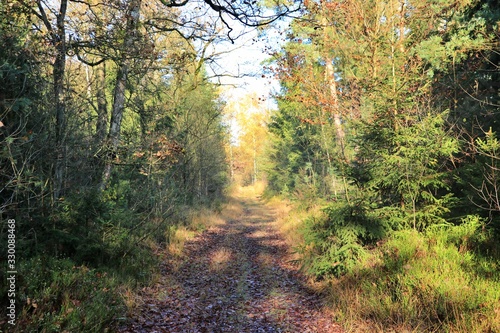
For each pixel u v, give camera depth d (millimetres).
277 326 5453
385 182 7625
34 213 6254
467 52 9414
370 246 7645
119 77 9906
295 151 26922
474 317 4328
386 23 8953
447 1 8695
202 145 19672
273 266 9406
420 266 5918
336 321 5418
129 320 5258
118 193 9555
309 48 13672
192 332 5191
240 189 50562
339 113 10898
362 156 8336
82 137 8211
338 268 6918
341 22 9445
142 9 10164
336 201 8352
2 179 5828
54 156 6777
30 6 7008
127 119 14711
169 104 12406
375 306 5270
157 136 10125
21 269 4797
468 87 9570
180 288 7379
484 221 6922
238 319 5770
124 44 8875
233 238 14227
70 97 7387
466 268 5566
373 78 8094
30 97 6449
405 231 7312
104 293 5426
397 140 7582
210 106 20094
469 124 9039
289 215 17609
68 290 4961
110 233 7703
